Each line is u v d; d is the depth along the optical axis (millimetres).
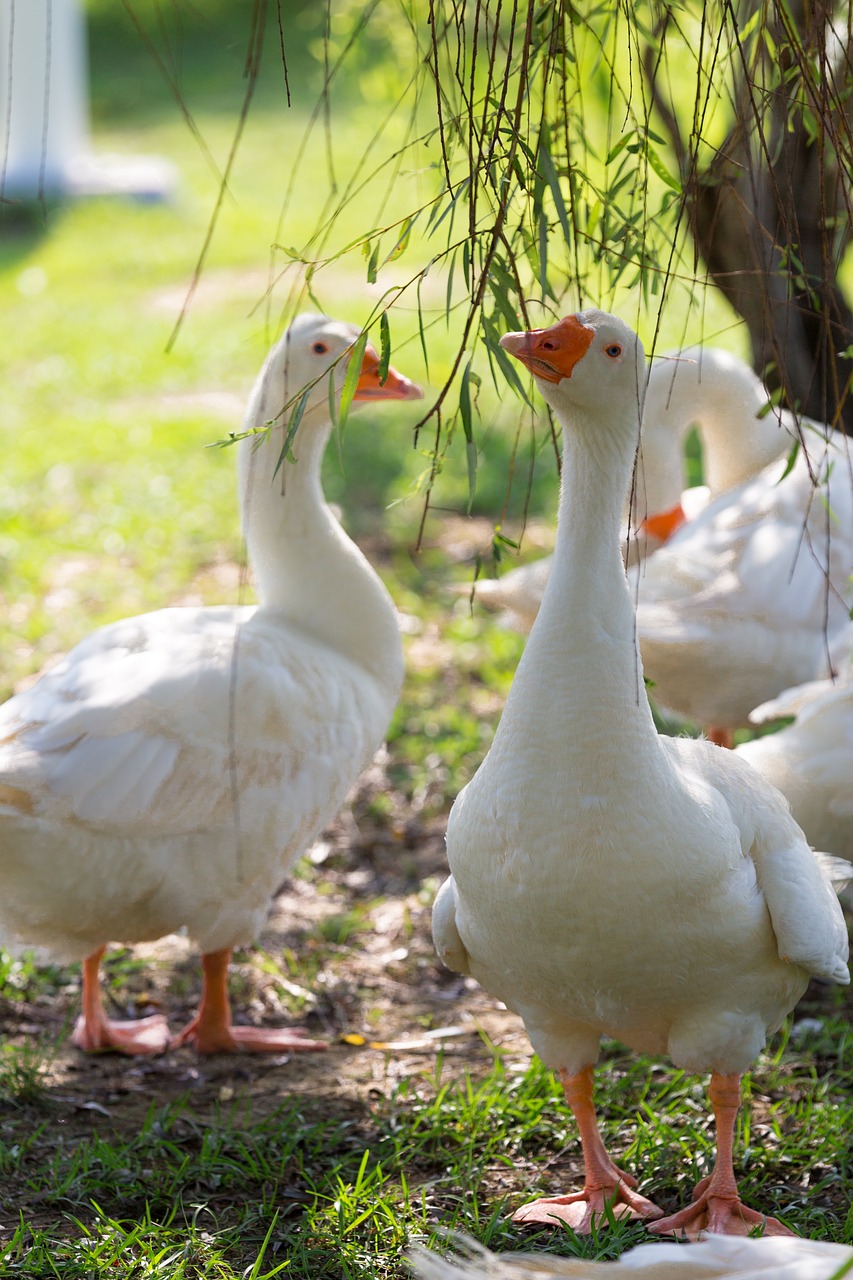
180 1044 4449
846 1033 4324
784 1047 4250
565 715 2988
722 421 5234
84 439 10617
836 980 3275
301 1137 3834
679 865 2982
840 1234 3291
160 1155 3799
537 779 3002
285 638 4289
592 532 3070
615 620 3027
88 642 4285
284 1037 4418
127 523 8945
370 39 7762
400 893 5348
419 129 7473
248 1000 4723
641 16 4301
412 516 8883
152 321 13719
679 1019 3234
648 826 2967
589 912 2990
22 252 16484
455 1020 4566
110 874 3947
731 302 5727
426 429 10180
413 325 11914
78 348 12961
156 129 21922
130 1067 4301
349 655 4469
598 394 3051
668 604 4715
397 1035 4492
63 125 18062
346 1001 4691
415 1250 2857
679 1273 2436
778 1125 3816
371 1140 3861
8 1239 3383
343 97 22266
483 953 3273
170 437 10562
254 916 4227
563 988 3162
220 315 13766
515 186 3369
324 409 4383
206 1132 3861
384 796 5988
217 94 23641
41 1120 3975
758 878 3213
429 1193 3600
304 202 17406
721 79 3404
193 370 12305
